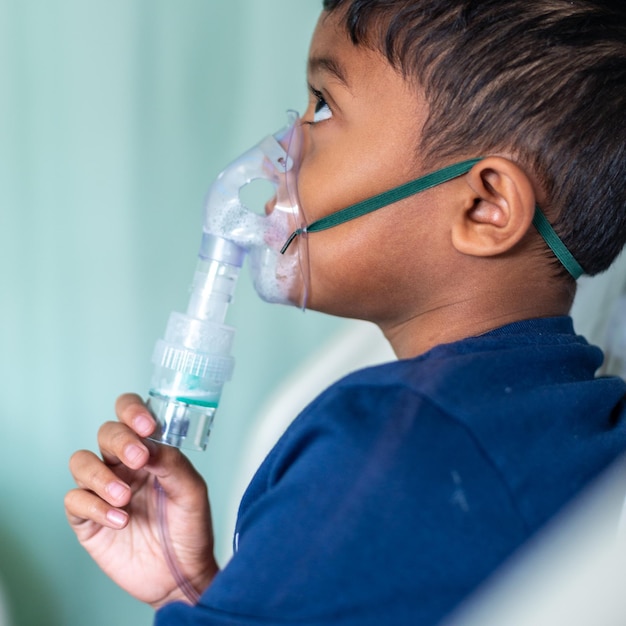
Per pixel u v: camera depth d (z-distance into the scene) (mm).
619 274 1220
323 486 689
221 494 1758
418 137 862
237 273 962
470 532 649
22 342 1677
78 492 986
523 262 865
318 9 1631
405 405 697
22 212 1641
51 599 1720
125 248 1672
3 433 1693
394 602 645
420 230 876
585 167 849
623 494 720
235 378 1735
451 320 880
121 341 1698
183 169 1663
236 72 1646
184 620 697
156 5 1603
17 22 1573
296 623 656
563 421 721
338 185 892
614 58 854
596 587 579
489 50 840
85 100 1619
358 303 924
